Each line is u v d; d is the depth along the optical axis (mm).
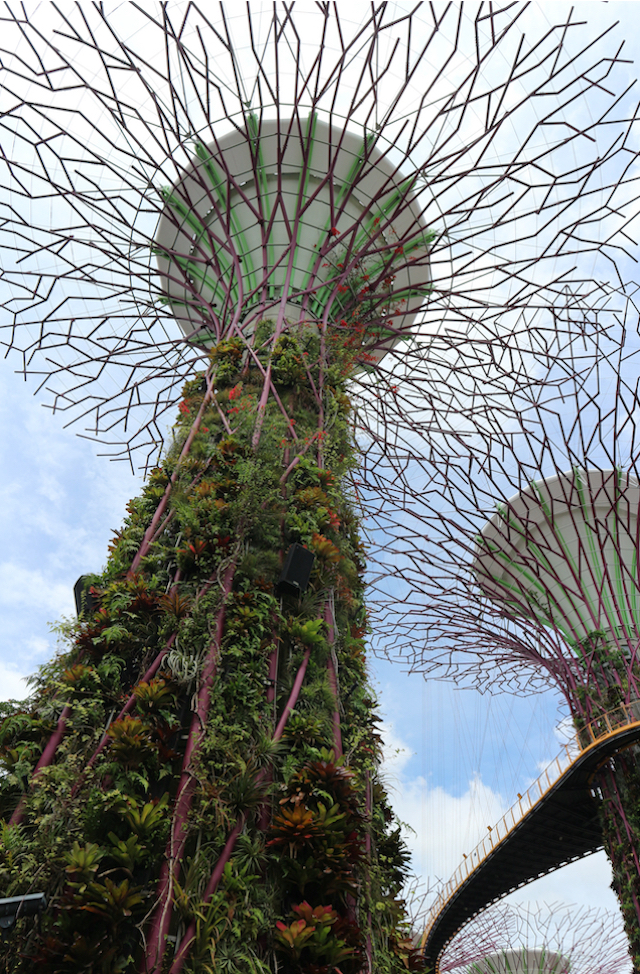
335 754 5969
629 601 22922
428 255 12219
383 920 5883
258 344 10648
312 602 7012
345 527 8594
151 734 5461
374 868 5848
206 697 5684
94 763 5297
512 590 24703
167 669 5992
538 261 12961
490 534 25062
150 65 10766
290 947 4543
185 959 4344
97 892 4383
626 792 20359
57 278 12930
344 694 6836
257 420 8750
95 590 6969
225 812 4988
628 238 12555
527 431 17344
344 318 12523
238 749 5434
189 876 4641
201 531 7188
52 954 4168
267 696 6020
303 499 7969
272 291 12633
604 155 11172
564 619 23656
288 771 5555
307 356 10555
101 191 11891
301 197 11055
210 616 6277
